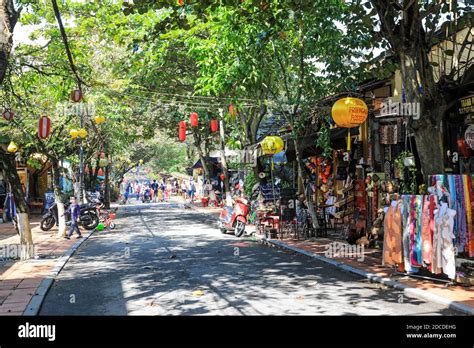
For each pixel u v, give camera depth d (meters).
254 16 10.68
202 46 17.83
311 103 16.09
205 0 9.42
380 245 12.93
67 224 20.08
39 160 24.97
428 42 9.87
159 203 48.53
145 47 22.02
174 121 32.41
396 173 14.32
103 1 16.78
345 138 16.47
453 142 11.94
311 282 9.32
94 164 33.84
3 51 10.02
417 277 9.14
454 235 8.43
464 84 9.52
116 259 12.59
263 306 7.50
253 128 22.81
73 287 9.27
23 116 18.16
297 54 16.06
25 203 12.66
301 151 17.19
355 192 13.70
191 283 9.30
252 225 21.08
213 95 22.09
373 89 15.64
